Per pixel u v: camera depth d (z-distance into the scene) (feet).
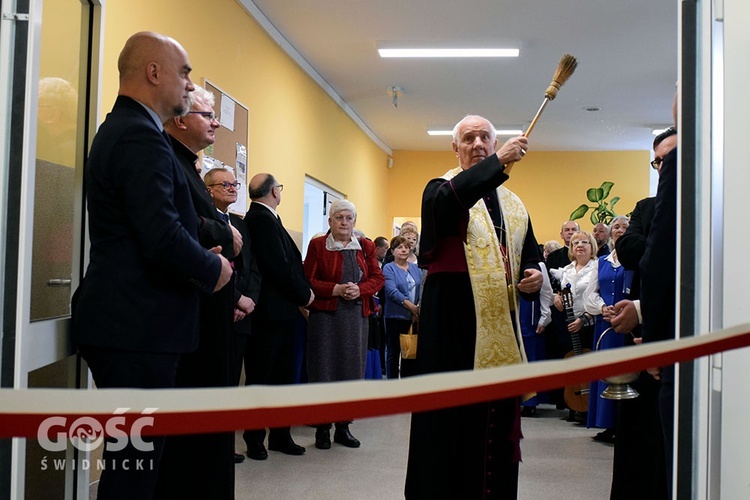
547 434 14.76
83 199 6.48
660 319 5.38
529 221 7.52
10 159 4.43
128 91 5.67
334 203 13.10
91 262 5.30
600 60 22.45
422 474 6.59
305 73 22.59
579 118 30.35
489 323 6.72
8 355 4.41
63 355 5.69
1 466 4.40
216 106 15.01
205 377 6.38
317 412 1.78
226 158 15.62
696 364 4.15
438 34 20.27
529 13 18.71
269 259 11.69
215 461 6.26
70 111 6.25
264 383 12.01
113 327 5.09
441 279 6.88
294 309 12.19
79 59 6.42
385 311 17.95
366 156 32.55
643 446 6.61
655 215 5.40
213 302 6.42
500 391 1.91
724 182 3.99
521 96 26.94
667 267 5.29
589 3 18.02
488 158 6.42
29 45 4.44
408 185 38.40
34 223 5.46
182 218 5.62
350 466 11.37
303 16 18.86
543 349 17.08
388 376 17.92
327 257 12.83
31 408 1.74
